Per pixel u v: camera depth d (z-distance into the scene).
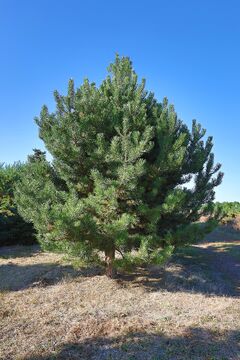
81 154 8.97
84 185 9.29
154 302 7.89
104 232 8.41
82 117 8.95
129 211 9.16
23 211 9.68
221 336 6.03
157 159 9.24
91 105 9.12
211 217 10.55
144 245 8.24
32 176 10.09
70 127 8.79
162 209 8.74
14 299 8.00
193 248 15.98
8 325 6.47
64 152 8.91
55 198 9.27
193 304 7.81
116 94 9.98
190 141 10.38
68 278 9.68
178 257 13.24
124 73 10.55
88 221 7.91
